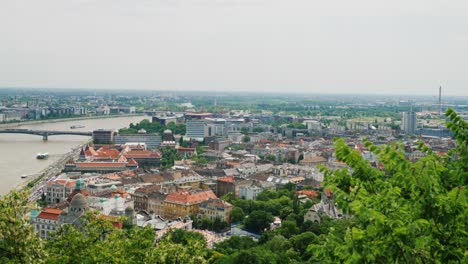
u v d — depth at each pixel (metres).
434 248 70.38
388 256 68.88
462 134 90.81
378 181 83.69
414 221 67.38
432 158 82.69
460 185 82.56
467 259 68.75
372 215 68.62
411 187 75.06
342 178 86.62
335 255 73.81
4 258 147.12
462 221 71.56
